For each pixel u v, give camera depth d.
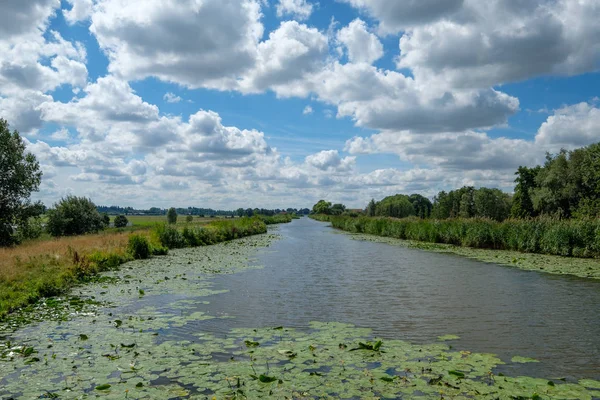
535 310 12.02
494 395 6.21
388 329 10.12
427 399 6.12
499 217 75.50
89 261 19.95
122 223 72.50
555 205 52.09
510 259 24.56
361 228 62.50
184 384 6.77
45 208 36.56
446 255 27.66
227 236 45.25
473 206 78.19
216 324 10.62
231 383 6.77
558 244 25.73
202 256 27.47
